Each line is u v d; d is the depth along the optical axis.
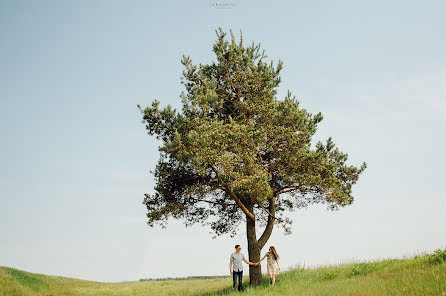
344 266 16.42
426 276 9.98
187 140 15.02
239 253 16.00
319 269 17.02
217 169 15.97
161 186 17.53
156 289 21.48
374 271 13.27
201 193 16.33
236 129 15.54
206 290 18.61
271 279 15.77
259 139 15.79
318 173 16.53
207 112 16.34
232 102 18.53
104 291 20.44
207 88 17.16
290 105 17.42
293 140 16.30
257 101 17.83
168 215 17.08
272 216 17.88
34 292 17.22
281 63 19.20
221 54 18.56
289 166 16.73
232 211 20.17
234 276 15.74
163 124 16.70
